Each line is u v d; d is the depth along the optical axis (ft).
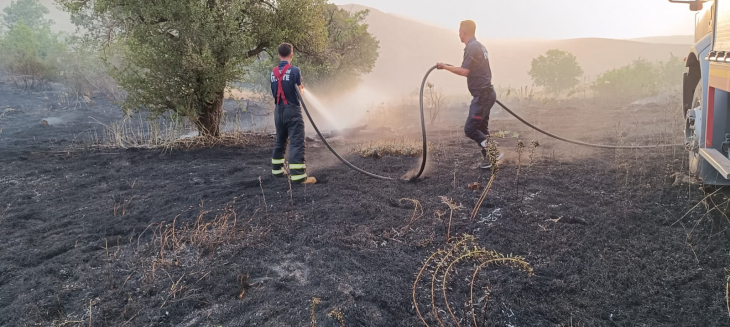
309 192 18.29
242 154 27.20
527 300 10.23
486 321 9.48
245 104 57.57
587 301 10.19
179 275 11.65
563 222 14.32
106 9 28.30
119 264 12.37
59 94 57.62
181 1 27.17
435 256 12.28
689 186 16.31
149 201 17.84
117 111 49.14
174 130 30.14
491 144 15.74
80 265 12.37
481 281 10.98
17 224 15.71
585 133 30.25
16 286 11.46
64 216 16.47
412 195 17.53
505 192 17.21
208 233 14.08
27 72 59.16
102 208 17.15
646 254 12.14
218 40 28.37
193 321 9.86
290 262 12.28
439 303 10.18
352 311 9.73
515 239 13.15
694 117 18.08
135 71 29.09
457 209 15.61
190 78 28.55
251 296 10.62
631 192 16.63
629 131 29.89
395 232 13.93
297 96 19.75
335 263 11.96
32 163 24.48
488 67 20.10
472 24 19.80
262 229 14.46
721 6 14.33
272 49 31.94
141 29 28.02
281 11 30.83
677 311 9.77
